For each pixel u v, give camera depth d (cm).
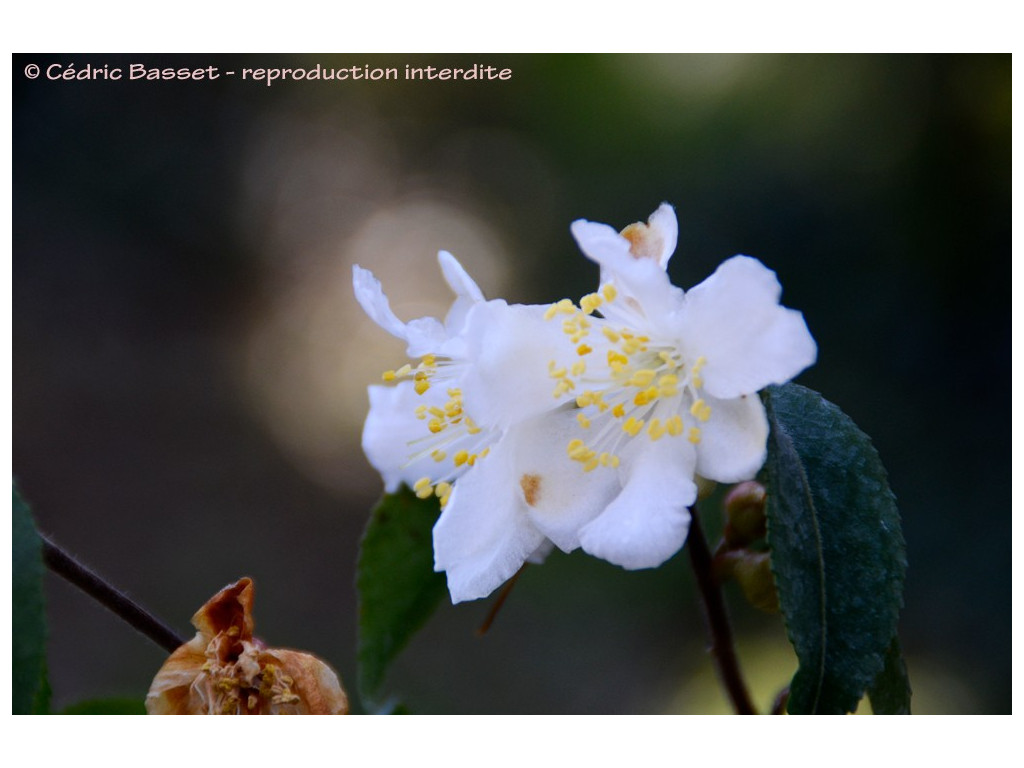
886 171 59
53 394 79
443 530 23
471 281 24
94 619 62
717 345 23
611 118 77
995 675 50
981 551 52
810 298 60
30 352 79
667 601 62
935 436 55
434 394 25
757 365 22
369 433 26
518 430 23
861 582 23
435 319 24
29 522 21
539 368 23
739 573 24
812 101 63
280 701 24
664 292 23
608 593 64
